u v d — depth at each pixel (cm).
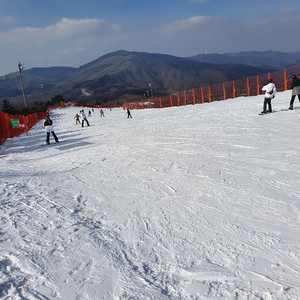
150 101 5188
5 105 4259
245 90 2827
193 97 3459
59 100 12788
